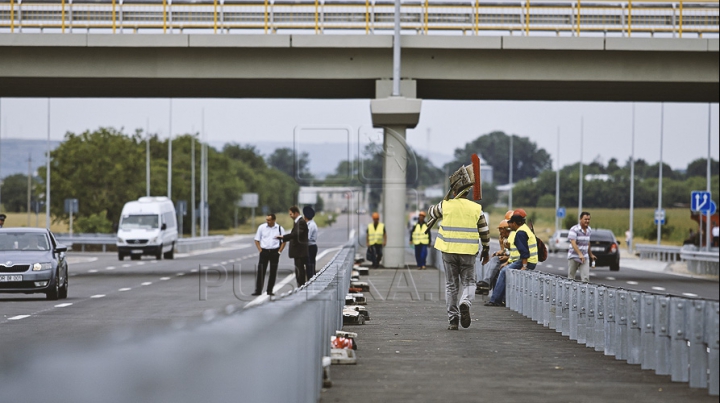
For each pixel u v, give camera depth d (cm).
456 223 3697
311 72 8575
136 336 1224
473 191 3775
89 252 15762
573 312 3469
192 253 15025
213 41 8400
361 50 8575
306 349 1827
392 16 8519
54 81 8688
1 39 8325
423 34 8588
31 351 1136
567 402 2162
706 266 9962
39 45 8338
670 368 2584
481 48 8544
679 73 8519
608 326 3023
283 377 1448
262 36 8431
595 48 8469
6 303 5453
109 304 5344
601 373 2633
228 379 1166
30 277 5591
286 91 9400
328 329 2709
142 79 8575
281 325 1460
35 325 4075
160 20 8412
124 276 8450
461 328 3872
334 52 8581
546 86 8938
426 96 9744
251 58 8519
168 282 7525
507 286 5066
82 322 4225
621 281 8312
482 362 2841
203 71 8500
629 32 8538
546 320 3972
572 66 8581
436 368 2700
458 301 3806
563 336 3600
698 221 15025
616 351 2928
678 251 13312
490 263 5569
